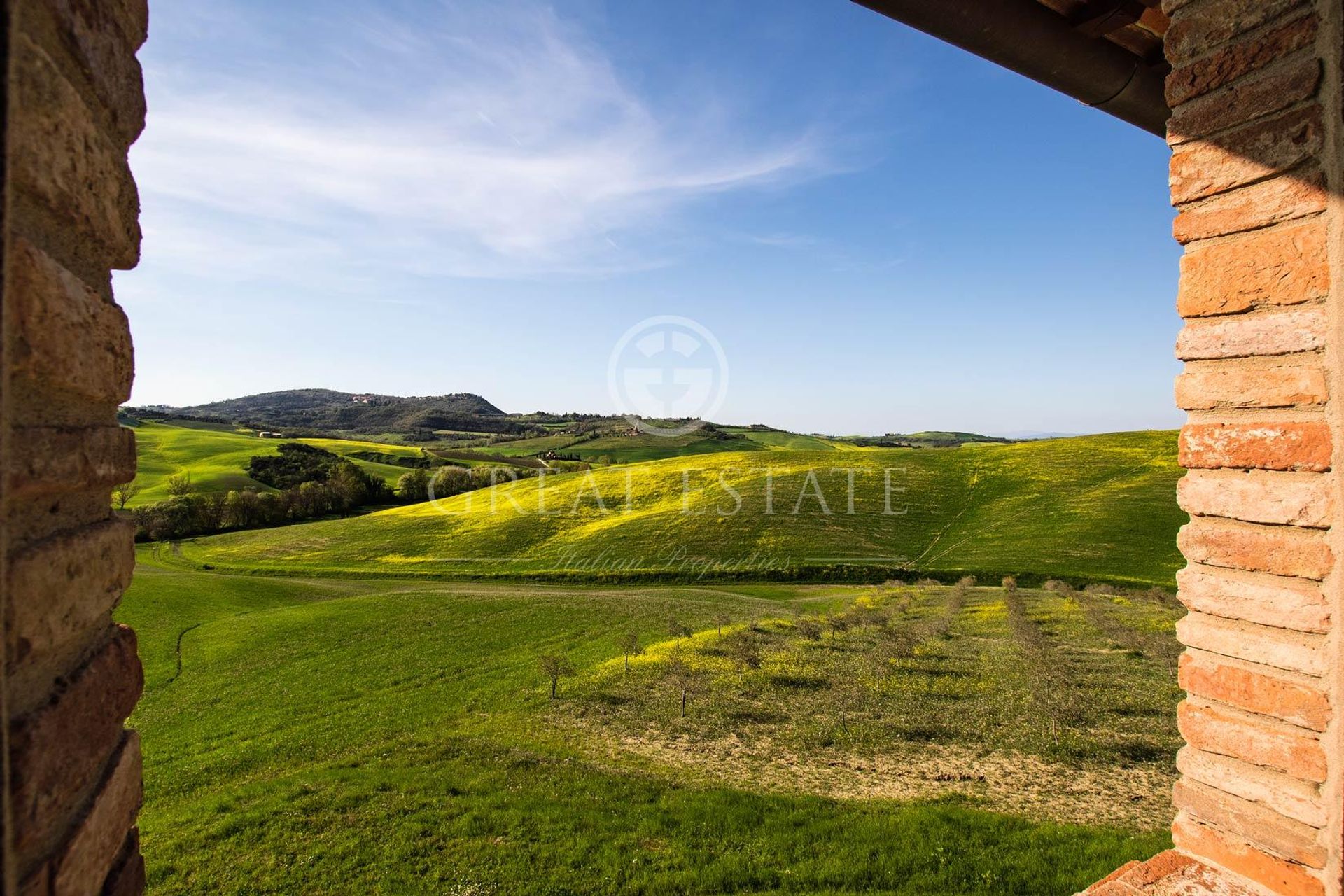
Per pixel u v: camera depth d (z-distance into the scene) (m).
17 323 1.07
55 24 1.23
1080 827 10.16
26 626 1.13
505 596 41.62
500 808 12.45
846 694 18.77
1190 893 2.57
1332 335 2.34
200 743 19.72
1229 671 2.69
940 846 9.74
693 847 10.58
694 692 20.61
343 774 14.98
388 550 57.72
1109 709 16.12
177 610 38.78
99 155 1.43
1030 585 39.44
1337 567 2.32
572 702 20.98
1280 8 2.47
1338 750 2.31
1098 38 3.16
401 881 10.05
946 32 2.95
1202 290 2.77
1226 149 2.67
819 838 10.54
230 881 10.38
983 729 15.50
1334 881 2.33
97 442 1.47
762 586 43.75
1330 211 2.34
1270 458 2.52
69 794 1.32
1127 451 67.31
